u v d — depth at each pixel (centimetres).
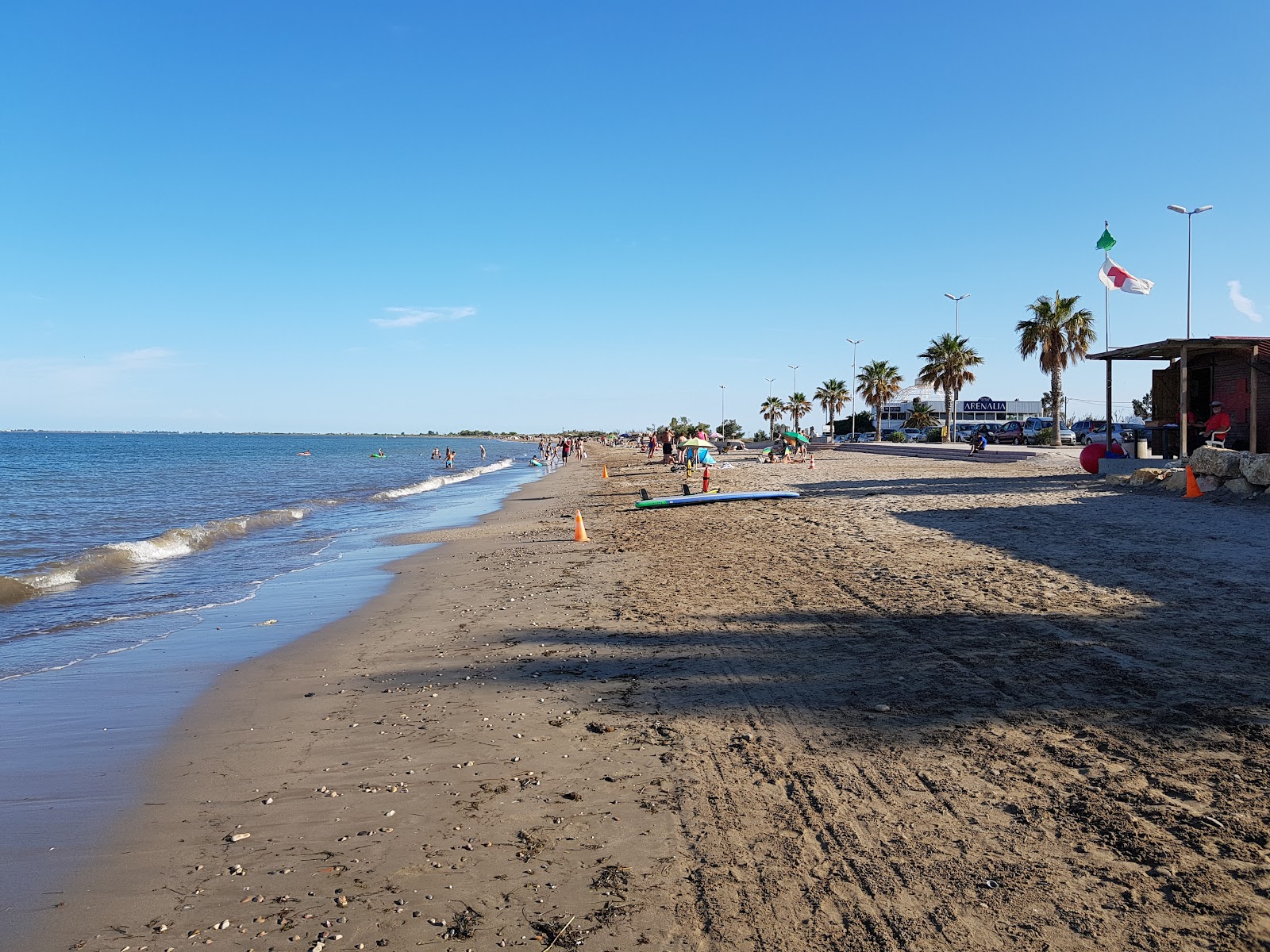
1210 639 691
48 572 1455
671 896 366
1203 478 1652
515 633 912
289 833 450
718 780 489
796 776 486
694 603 1009
